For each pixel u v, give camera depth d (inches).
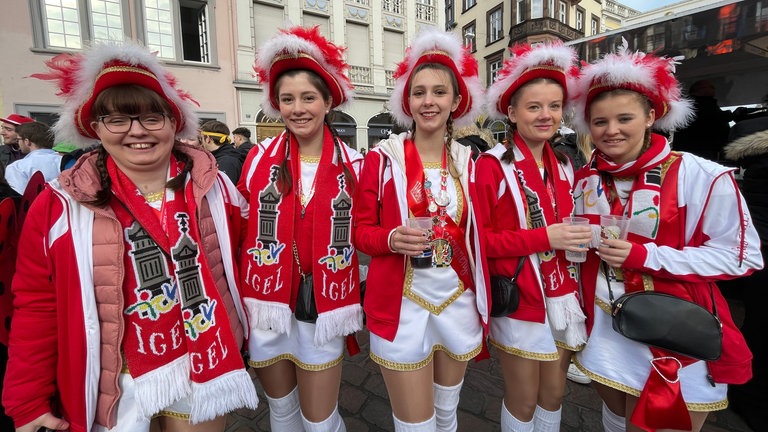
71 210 42.9
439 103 57.5
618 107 52.8
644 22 141.3
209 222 52.8
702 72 184.7
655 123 59.9
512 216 62.1
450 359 61.9
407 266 59.2
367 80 593.9
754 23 122.1
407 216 58.4
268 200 60.7
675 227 51.8
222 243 54.0
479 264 58.9
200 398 47.4
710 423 85.5
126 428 44.8
